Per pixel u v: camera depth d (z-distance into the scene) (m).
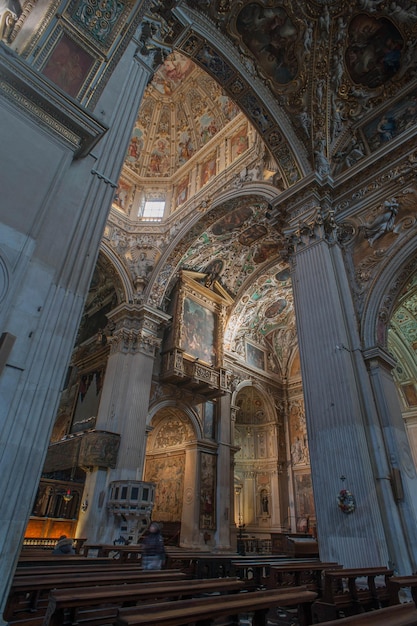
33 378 3.54
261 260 19.66
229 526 17.03
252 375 22.56
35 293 3.79
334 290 9.34
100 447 13.70
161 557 6.14
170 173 20.52
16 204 3.86
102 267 17.98
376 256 9.65
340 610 5.09
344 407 7.97
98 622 3.30
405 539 6.96
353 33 10.82
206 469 17.61
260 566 7.04
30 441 3.36
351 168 10.58
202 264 19.03
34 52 4.64
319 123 11.52
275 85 11.81
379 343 8.87
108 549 8.55
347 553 6.98
